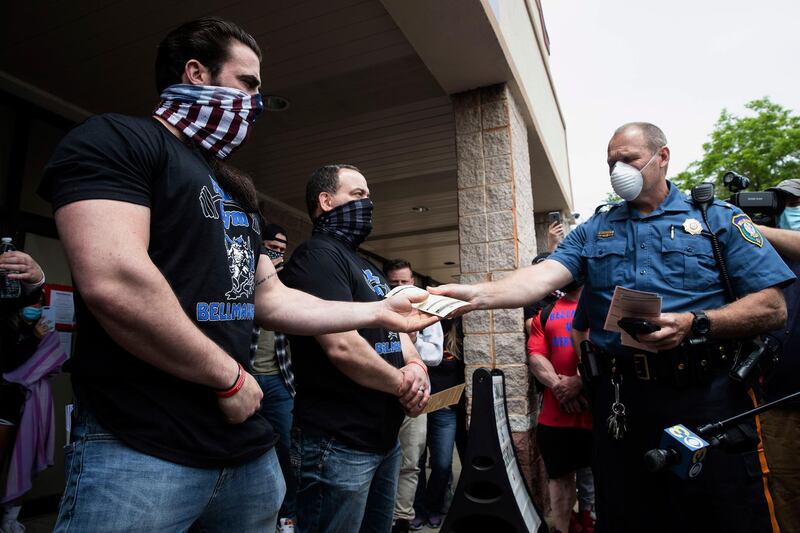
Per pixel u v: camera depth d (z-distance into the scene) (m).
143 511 0.91
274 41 3.67
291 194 7.11
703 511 1.60
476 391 2.58
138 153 0.97
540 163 5.95
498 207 3.96
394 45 3.76
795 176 20.55
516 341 3.74
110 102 4.44
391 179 6.71
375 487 1.95
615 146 1.95
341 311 1.41
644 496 1.72
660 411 1.70
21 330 2.96
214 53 1.20
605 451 1.86
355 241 2.11
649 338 1.60
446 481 3.63
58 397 4.07
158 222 1.00
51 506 3.91
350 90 4.39
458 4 3.13
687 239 1.80
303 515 1.75
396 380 1.78
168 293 0.91
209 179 1.11
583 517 3.12
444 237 10.23
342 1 3.26
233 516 1.14
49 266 4.18
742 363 1.66
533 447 3.81
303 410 1.80
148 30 3.47
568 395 2.81
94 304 0.85
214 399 1.04
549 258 2.13
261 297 1.40
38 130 4.28
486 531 2.49
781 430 2.34
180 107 1.15
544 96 6.56
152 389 0.95
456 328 4.11
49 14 3.26
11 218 3.90
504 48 3.65
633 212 1.96
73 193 0.88
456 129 4.17
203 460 0.99
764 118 21.67
